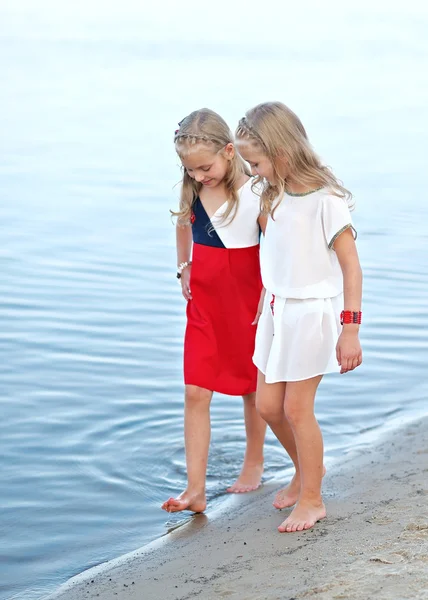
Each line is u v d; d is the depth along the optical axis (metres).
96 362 6.72
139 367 6.66
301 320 3.98
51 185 12.30
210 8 38.72
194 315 4.67
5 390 6.21
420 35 32.66
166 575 3.84
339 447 5.40
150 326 7.47
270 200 4.05
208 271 4.60
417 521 3.88
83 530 4.50
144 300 8.06
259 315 4.54
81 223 10.50
